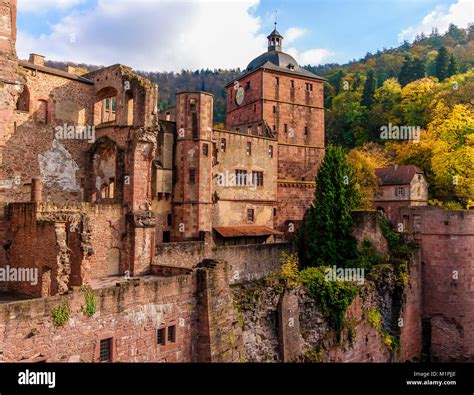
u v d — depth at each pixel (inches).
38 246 951.0
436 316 1504.7
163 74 5191.9
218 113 4188.0
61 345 713.6
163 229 1640.0
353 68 4485.7
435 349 1498.5
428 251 1526.8
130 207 1264.8
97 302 769.6
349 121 3383.4
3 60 858.1
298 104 2393.0
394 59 4311.0
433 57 3969.0
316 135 2454.5
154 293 868.0
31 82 1326.3
